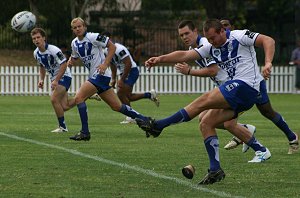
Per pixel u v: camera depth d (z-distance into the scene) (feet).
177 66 100.78
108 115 213.46
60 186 91.20
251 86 95.45
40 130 164.45
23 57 381.81
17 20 171.94
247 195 85.97
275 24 439.22
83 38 145.18
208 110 96.07
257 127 176.76
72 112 224.53
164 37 417.69
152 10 424.46
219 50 97.30
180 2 421.59
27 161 112.98
